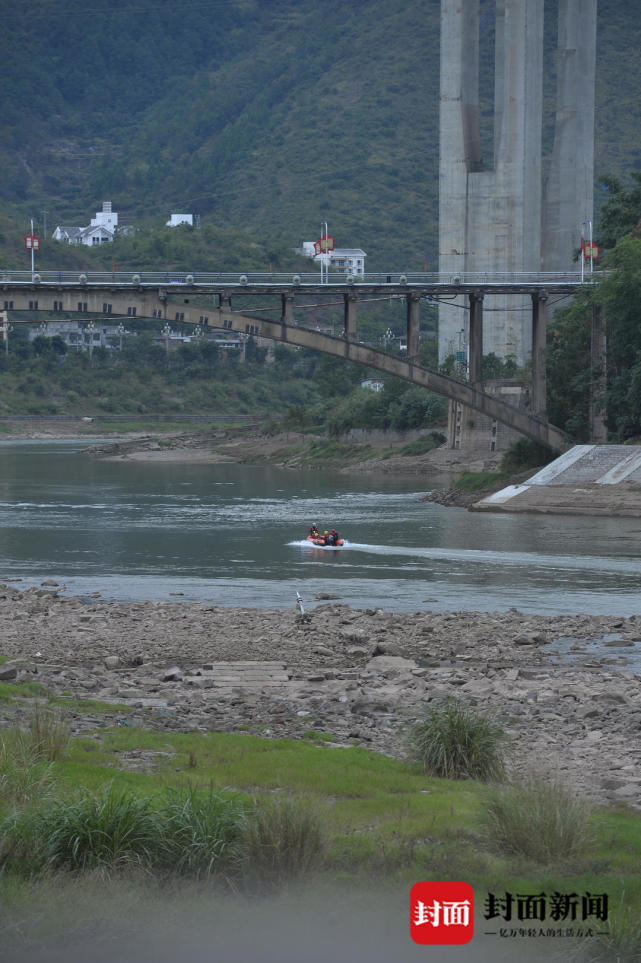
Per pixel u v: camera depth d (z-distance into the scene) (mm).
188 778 33812
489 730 38688
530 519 157500
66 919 23984
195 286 178750
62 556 120875
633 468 171250
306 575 106625
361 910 24734
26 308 172000
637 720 47750
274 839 27047
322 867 26969
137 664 63469
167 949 22750
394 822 30781
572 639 73688
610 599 92062
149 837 27359
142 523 155250
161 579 103938
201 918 24266
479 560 116875
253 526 151250
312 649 68500
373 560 117438
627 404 193125
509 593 95375
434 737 38375
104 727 42281
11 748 35156
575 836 29000
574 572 108062
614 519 155375
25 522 156500
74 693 51281
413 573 107875
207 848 26906
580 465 177750
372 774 36625
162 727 43938
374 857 27641
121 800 28109
